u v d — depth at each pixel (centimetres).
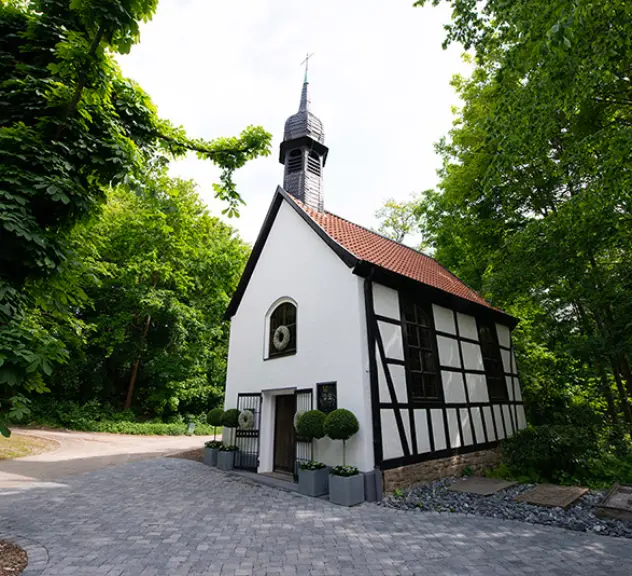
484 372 1087
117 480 806
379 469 695
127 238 1903
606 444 1053
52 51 441
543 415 1452
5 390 371
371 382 746
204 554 429
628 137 625
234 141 600
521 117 630
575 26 423
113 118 517
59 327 559
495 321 1241
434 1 748
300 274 953
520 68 600
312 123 1232
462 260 1769
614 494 687
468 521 563
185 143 589
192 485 776
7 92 458
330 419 700
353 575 385
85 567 387
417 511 616
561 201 1180
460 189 1284
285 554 434
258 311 1073
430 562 417
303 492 718
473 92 1211
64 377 1848
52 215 459
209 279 2206
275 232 1080
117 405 2108
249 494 711
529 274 996
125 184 488
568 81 566
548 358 1476
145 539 470
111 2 408
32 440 1295
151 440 1612
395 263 985
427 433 829
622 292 905
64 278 471
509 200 1256
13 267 411
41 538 461
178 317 1934
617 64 641
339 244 848
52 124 448
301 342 901
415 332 904
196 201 2191
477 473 916
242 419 955
